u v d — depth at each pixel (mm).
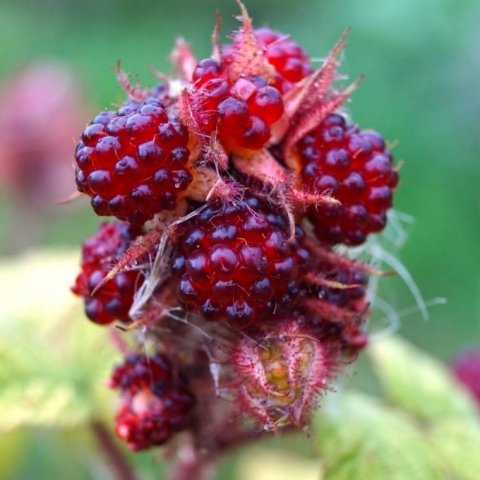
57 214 265
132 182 97
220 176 99
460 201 314
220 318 99
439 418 145
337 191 104
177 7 441
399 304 287
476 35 320
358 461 132
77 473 210
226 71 103
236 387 106
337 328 108
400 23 322
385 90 321
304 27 358
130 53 409
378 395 222
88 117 260
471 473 136
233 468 211
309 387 104
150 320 105
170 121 98
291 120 105
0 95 264
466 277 301
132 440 115
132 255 101
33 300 166
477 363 165
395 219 148
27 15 452
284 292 101
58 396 139
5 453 174
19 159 253
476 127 319
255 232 98
